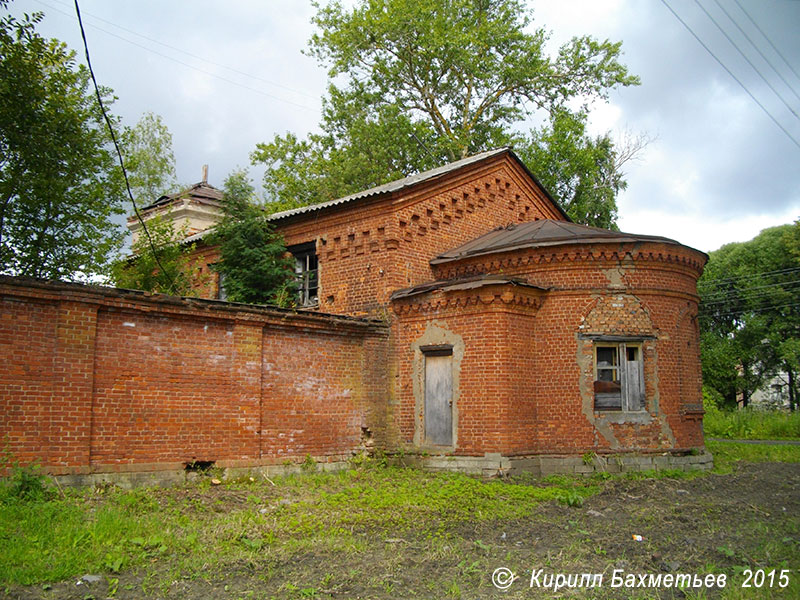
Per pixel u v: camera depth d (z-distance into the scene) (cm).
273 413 1498
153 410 1291
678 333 1697
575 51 3591
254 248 2075
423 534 1009
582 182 3566
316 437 1580
